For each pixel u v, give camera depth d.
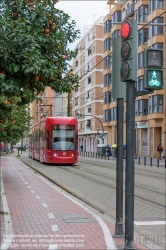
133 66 6.32
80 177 21.36
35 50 8.77
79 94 88.06
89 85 79.00
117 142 7.64
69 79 12.68
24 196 13.24
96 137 76.31
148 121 50.50
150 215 10.63
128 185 6.33
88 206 11.51
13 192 14.32
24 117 31.66
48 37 10.43
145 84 6.28
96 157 52.47
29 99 9.28
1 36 8.08
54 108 94.56
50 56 10.75
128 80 6.38
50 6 10.34
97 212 10.52
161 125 46.88
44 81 9.92
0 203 11.61
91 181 19.36
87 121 80.62
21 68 8.53
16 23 8.74
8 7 9.13
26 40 8.51
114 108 62.47
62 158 30.38
